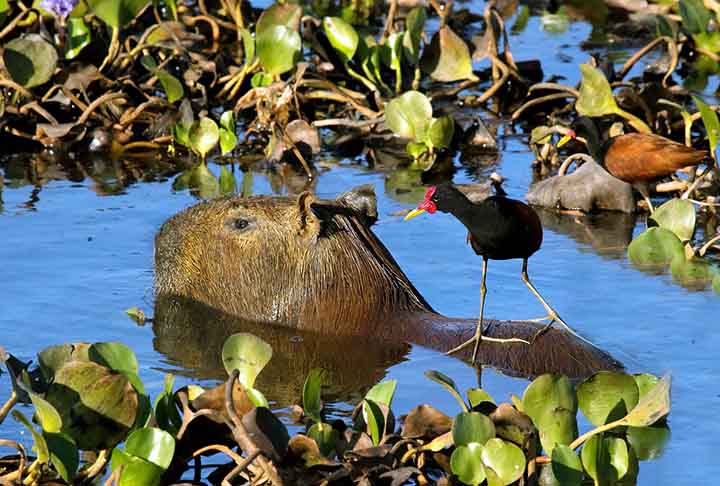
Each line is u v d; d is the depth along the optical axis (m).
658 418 8.33
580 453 8.41
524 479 8.23
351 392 9.97
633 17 21.75
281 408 9.68
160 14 20.00
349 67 18.06
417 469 8.17
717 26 20.22
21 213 13.90
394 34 17.64
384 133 16.78
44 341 10.70
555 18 21.80
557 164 15.73
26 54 16.28
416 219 13.77
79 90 16.83
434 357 10.55
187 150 16.52
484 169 15.74
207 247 11.80
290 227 11.57
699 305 11.39
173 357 10.65
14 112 16.55
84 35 17.23
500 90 18.48
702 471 8.54
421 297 11.45
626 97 16.64
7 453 8.77
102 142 16.42
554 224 13.98
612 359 10.24
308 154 16.22
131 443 8.19
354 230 11.55
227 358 8.91
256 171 15.74
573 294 11.69
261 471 8.16
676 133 16.67
